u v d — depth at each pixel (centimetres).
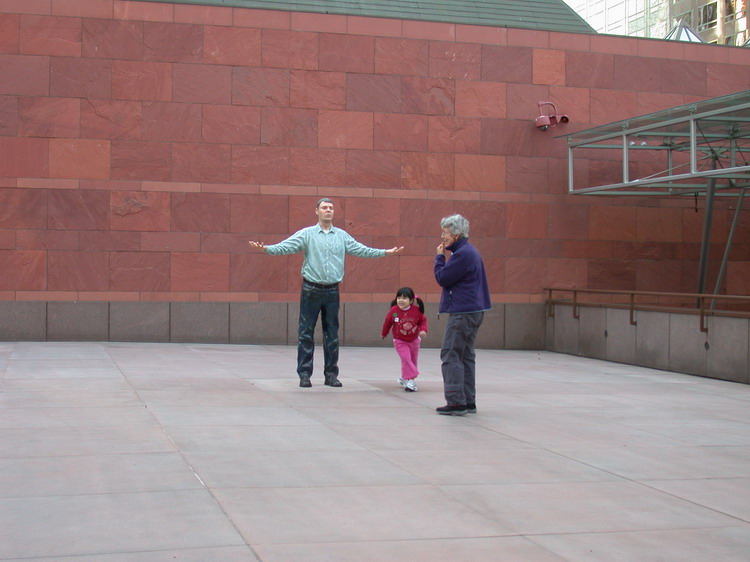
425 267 1703
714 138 1630
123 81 1578
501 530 486
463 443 728
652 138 1733
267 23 1636
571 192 1731
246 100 1627
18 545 434
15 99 1540
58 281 1555
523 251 1755
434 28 1712
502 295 1745
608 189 1623
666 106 1833
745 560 446
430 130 1708
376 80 1683
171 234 1596
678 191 1772
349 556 432
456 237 886
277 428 764
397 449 694
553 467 647
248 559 422
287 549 439
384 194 1684
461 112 1723
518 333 1755
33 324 1547
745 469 662
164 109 1592
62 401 871
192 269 1605
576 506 541
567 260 1778
